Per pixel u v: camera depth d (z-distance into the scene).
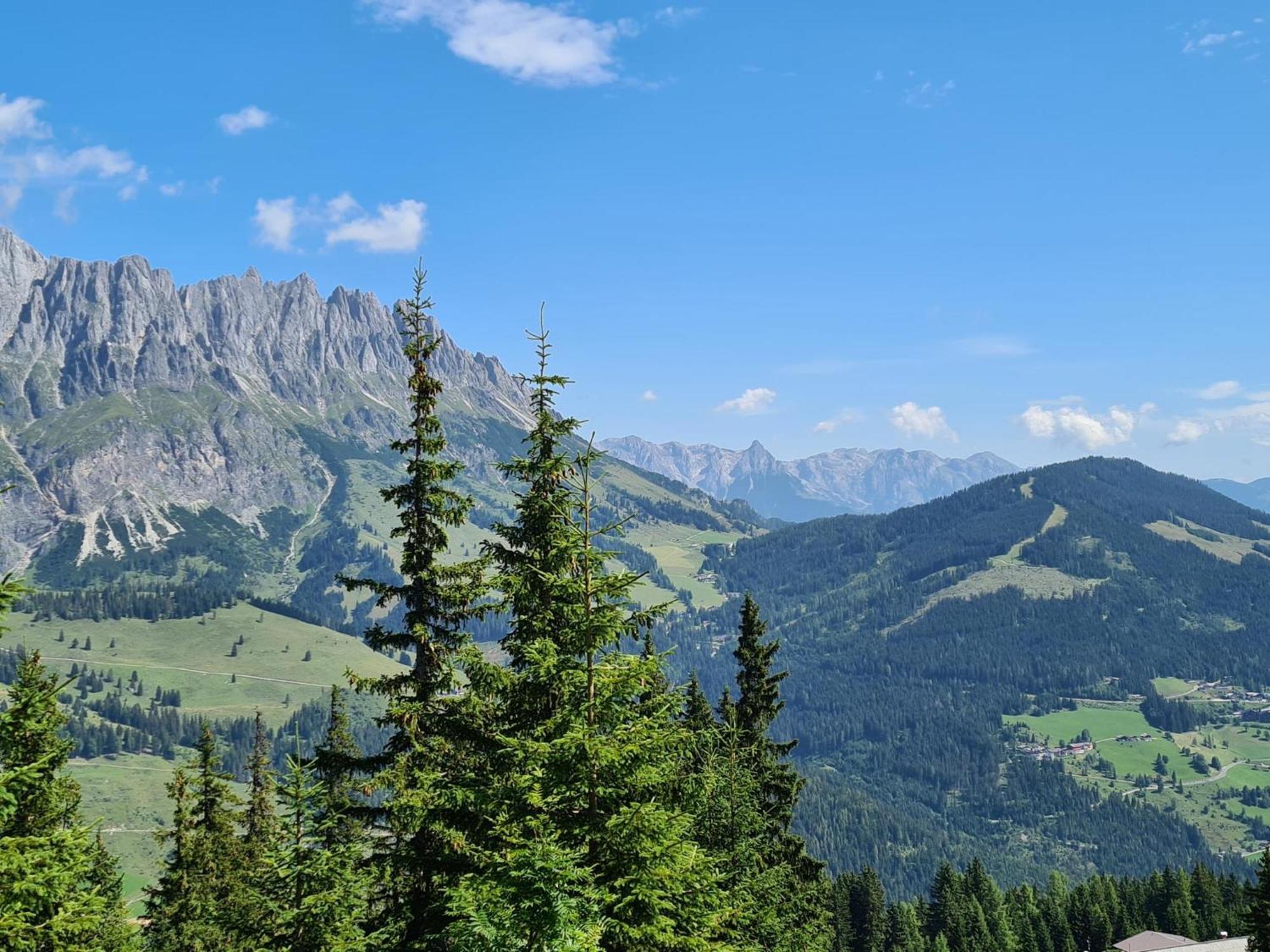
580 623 17.20
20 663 21.64
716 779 25.41
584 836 15.43
